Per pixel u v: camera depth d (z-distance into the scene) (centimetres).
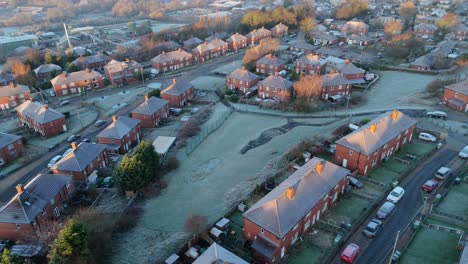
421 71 12244
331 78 10581
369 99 10312
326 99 10644
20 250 4859
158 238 5431
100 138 8081
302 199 5012
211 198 6366
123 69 13688
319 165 5500
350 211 5559
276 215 4666
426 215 5303
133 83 13588
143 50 16850
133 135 8506
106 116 10506
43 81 14312
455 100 9069
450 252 4622
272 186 6169
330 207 5644
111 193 6594
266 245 4609
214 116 9956
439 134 7562
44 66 14638
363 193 5947
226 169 7275
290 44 16788
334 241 4938
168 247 5150
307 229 5184
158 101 9925
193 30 19350
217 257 4072
